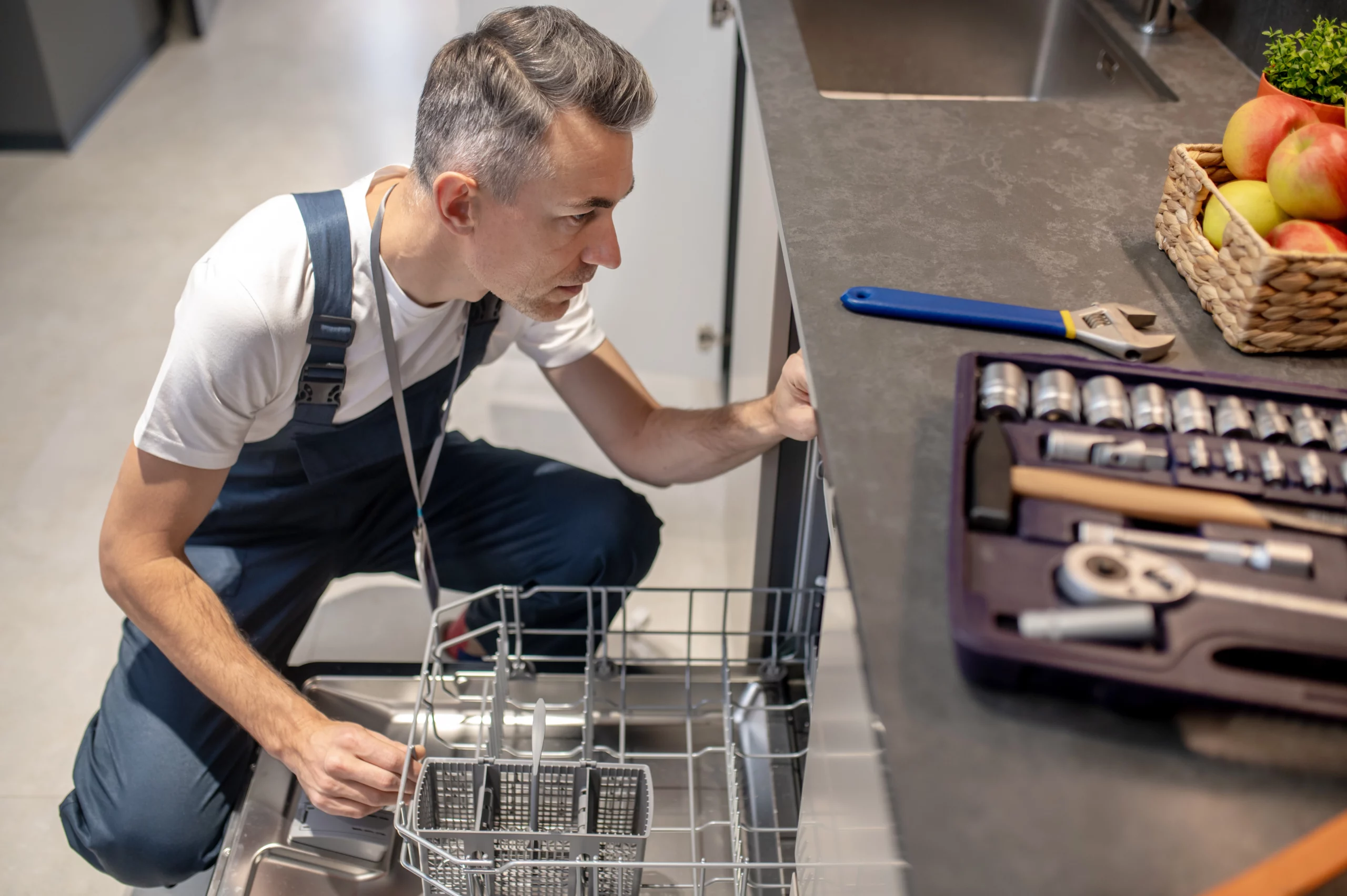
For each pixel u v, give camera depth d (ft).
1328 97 3.34
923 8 6.00
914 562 2.37
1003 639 2.00
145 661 4.51
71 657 5.90
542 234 3.53
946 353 3.00
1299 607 2.06
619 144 3.42
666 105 6.48
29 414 7.54
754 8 5.28
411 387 4.41
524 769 3.48
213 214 10.00
